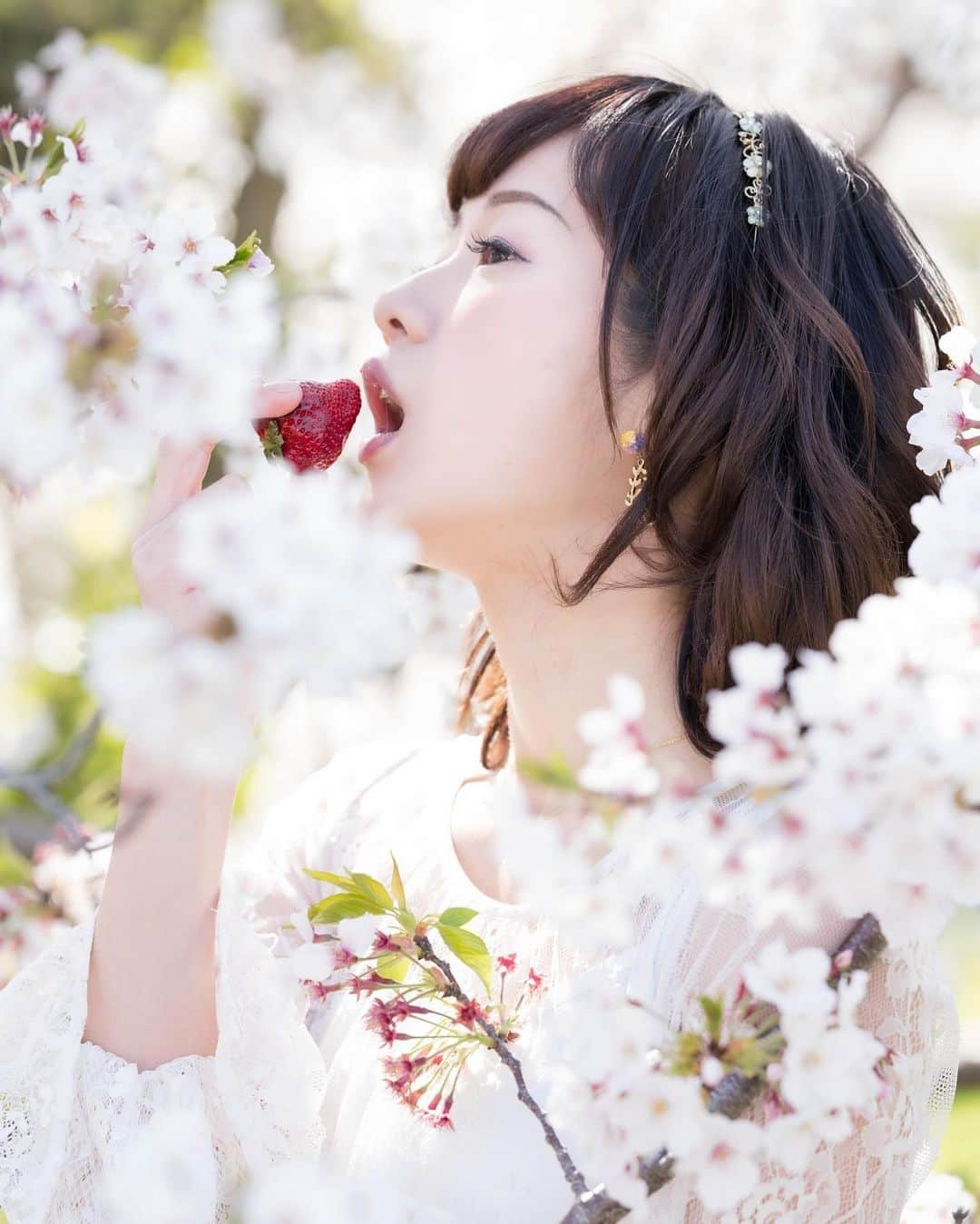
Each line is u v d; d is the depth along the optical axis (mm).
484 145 1170
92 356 961
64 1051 1097
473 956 1037
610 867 1084
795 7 2480
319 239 2613
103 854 1295
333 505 881
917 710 877
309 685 876
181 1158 970
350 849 1213
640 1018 929
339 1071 1155
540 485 1136
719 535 1150
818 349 1168
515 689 1163
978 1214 1232
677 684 1139
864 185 1231
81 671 893
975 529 950
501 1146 1090
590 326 1141
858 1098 913
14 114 1065
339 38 2760
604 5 2643
